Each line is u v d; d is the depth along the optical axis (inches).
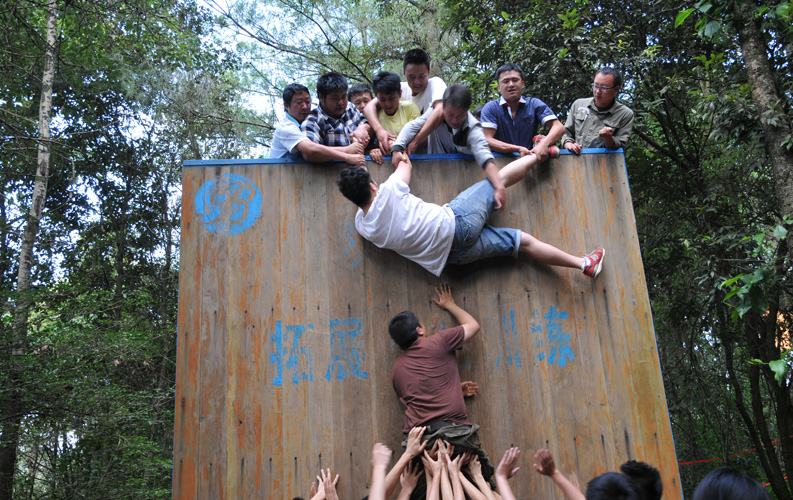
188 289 137.9
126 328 362.3
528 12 311.3
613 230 149.1
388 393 133.9
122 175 494.0
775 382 308.7
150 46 466.6
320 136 156.2
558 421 134.7
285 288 139.3
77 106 474.3
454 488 112.3
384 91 155.2
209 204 143.4
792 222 186.1
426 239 133.7
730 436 397.1
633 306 143.4
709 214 316.5
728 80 262.1
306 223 143.5
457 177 149.9
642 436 134.5
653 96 319.6
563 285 143.1
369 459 129.9
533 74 312.0
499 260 143.9
